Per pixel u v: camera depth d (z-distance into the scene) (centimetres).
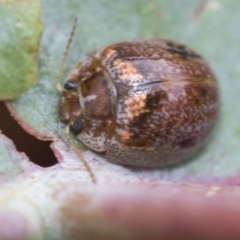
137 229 6
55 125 6
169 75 7
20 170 6
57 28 7
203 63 7
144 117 6
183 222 5
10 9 6
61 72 7
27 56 6
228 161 7
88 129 7
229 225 5
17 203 6
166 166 7
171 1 7
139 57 7
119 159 7
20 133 6
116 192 6
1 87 6
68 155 6
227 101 7
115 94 7
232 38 7
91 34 7
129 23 7
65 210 6
